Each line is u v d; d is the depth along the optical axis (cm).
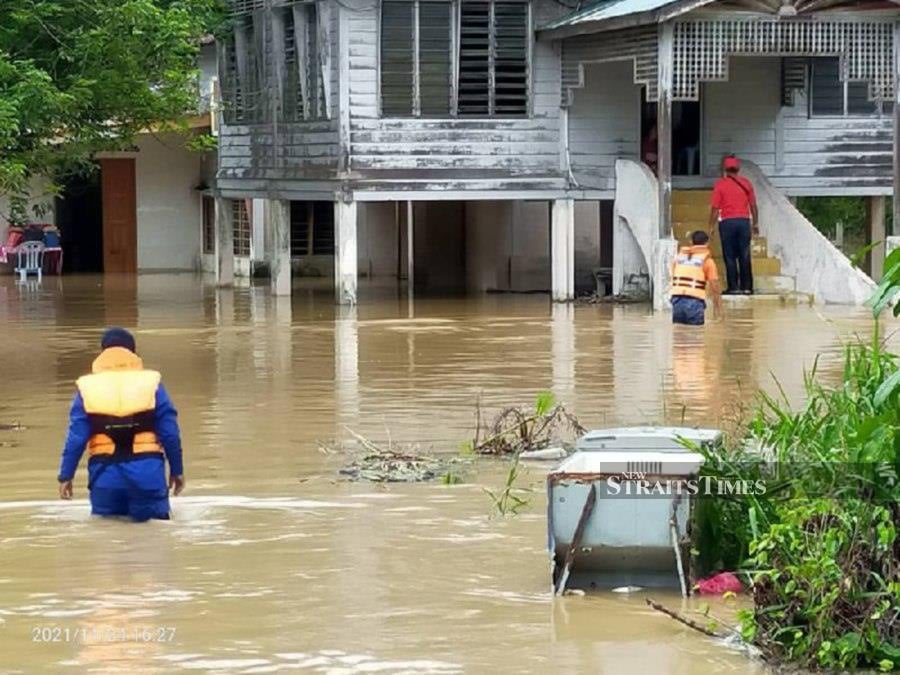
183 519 1691
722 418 2259
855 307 3872
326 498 1791
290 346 3225
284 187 4353
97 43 2814
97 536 1619
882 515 1291
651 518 1414
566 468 1452
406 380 2706
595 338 3297
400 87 4078
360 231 5184
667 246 3862
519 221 4512
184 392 2592
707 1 3734
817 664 1240
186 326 3644
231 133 4703
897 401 1388
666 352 3044
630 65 4209
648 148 4278
